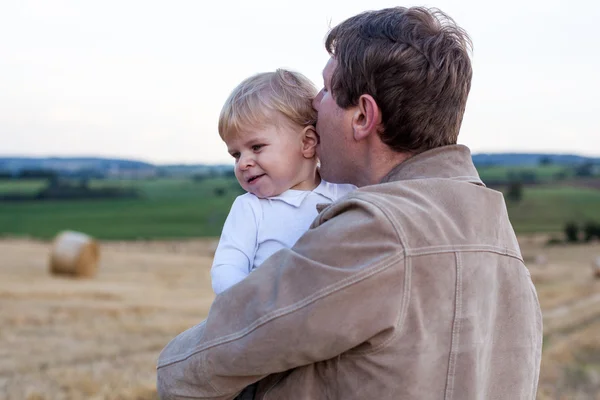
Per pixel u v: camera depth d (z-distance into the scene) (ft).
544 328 48.14
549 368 35.42
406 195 5.18
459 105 5.54
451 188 5.32
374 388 4.89
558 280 79.51
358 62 5.42
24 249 100.42
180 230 168.45
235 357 5.07
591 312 55.01
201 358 5.24
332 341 4.81
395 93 5.30
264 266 5.20
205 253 119.55
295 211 6.46
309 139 6.58
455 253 5.03
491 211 5.47
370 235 4.92
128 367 30.86
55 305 49.52
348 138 5.69
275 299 4.97
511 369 5.47
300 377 5.18
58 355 33.37
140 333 40.34
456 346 4.98
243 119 6.44
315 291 4.85
